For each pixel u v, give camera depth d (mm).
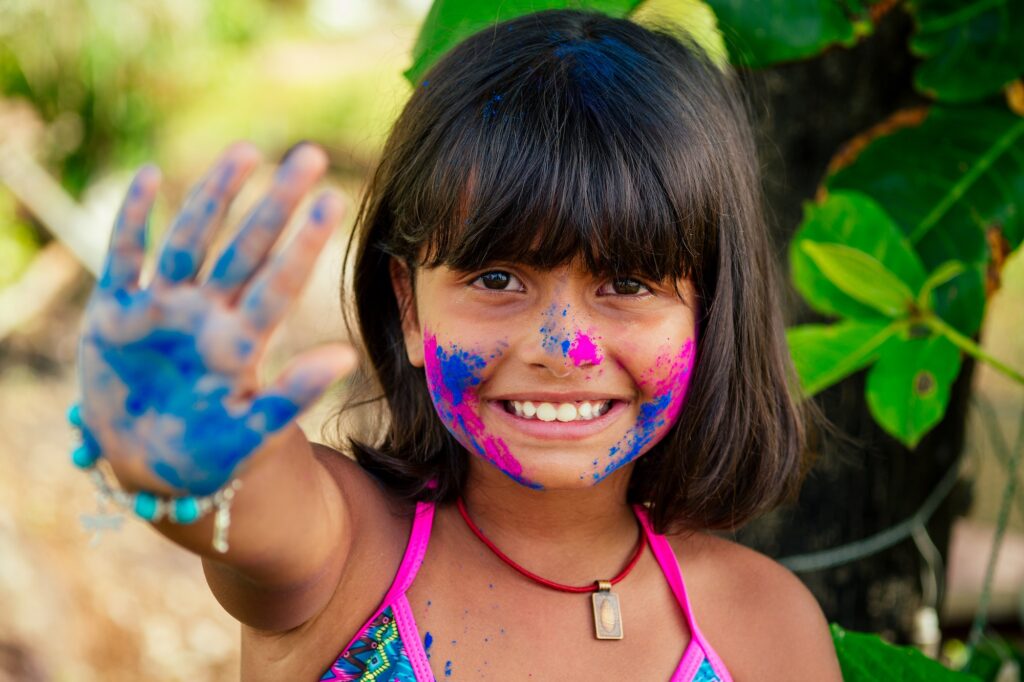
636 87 1317
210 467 926
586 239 1223
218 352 924
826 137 2061
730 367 1432
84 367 932
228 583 1193
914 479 2158
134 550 4020
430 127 1344
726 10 1759
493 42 1393
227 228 4812
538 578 1353
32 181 5660
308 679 1285
